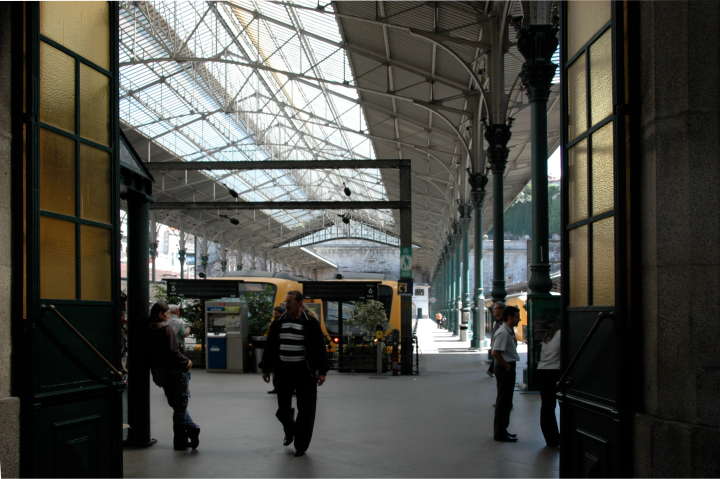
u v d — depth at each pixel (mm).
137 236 7734
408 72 26438
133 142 33656
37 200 4465
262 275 23344
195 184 41906
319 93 34656
